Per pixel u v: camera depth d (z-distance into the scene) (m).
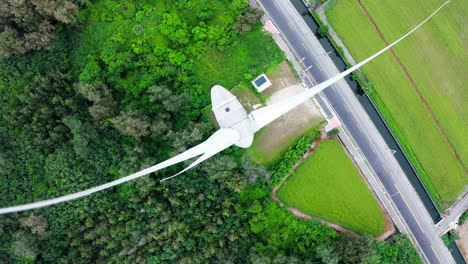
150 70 55.22
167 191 52.47
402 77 59.03
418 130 59.00
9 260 54.22
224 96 54.62
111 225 53.38
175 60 55.03
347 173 57.62
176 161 46.06
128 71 55.69
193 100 55.47
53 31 53.97
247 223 54.09
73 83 55.12
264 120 50.75
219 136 49.19
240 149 55.78
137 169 50.88
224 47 57.19
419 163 59.09
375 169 58.88
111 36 55.94
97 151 54.47
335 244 52.56
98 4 56.81
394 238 56.25
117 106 54.53
